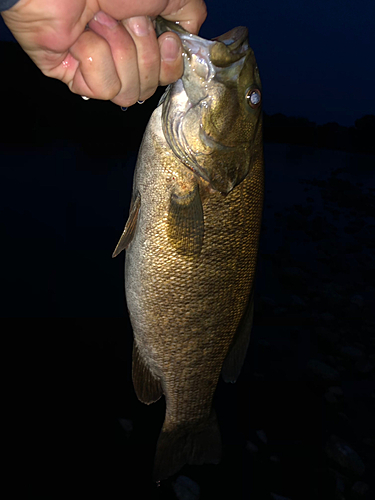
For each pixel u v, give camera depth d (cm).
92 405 65
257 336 96
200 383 45
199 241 39
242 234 40
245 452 65
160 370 44
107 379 70
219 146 37
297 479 63
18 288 91
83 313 86
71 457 57
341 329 105
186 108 37
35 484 53
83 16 26
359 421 76
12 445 57
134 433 62
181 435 48
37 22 24
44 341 76
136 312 42
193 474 60
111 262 111
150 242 40
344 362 92
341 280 141
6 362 69
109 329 83
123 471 57
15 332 77
